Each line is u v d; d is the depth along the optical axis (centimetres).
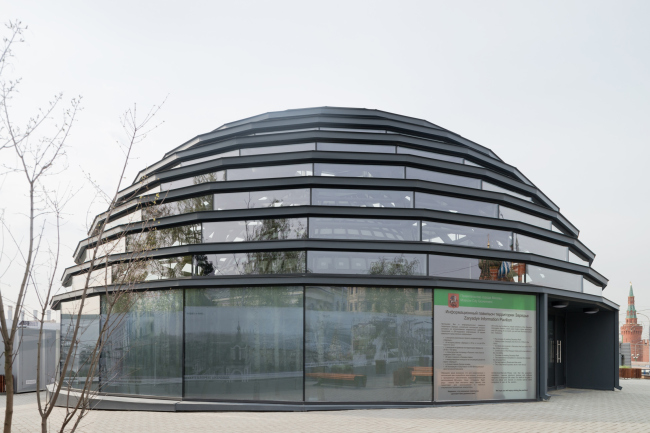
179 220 1730
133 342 1716
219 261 1659
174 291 1677
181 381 1614
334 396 1520
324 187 1673
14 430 1356
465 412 1448
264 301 1589
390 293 1587
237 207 1717
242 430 1198
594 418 1371
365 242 1593
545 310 1750
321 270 1586
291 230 1638
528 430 1176
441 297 1619
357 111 1912
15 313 557
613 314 2294
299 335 1544
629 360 3578
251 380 1560
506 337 1695
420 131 1909
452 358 1606
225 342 1599
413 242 1614
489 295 1691
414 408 1523
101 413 1583
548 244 1988
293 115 1927
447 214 1680
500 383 1664
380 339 1561
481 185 1859
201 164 1794
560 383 2316
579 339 2364
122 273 1082
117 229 1823
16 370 2686
